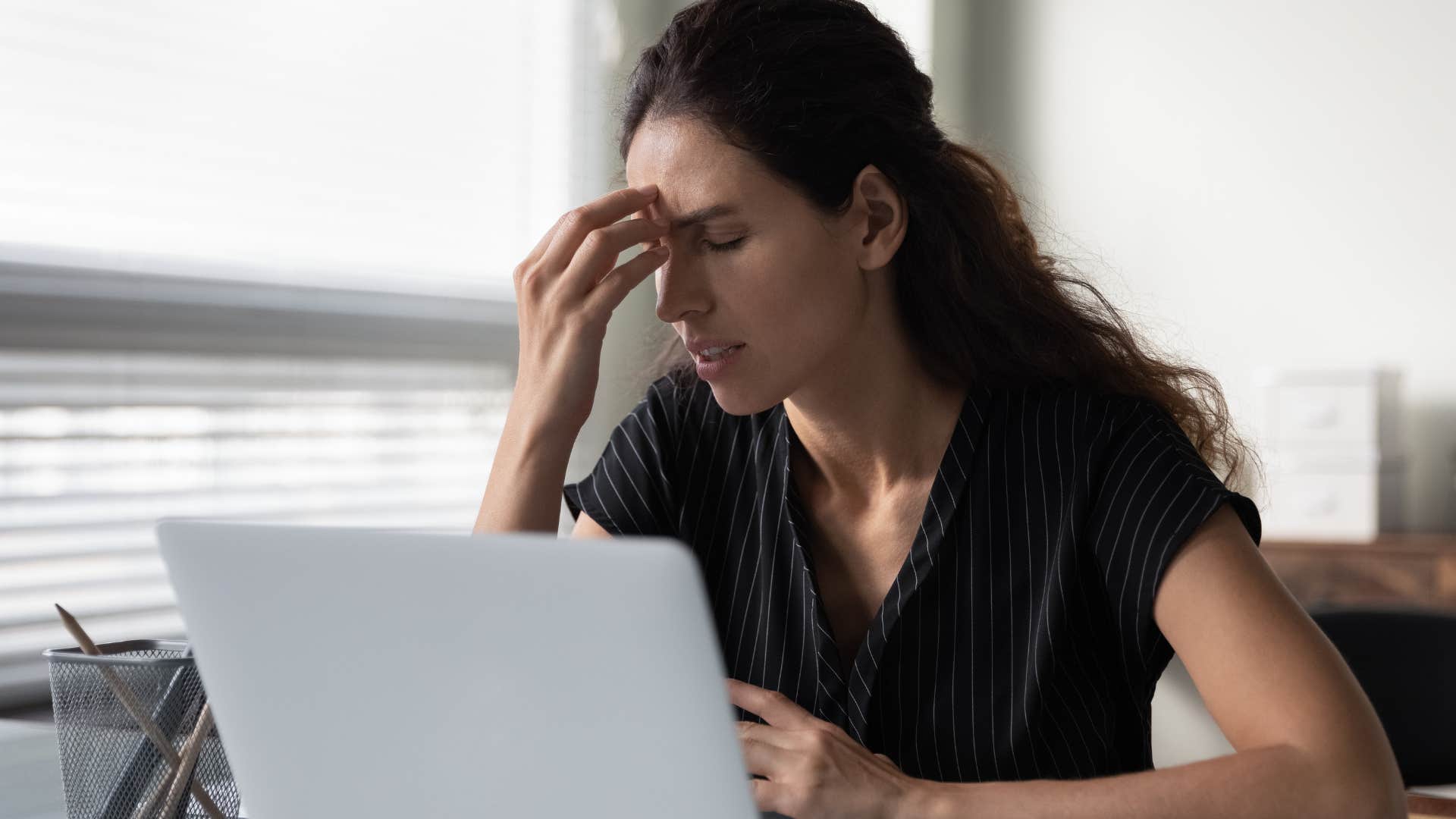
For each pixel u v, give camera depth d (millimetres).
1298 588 2893
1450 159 3312
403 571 583
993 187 1152
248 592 630
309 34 2484
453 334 2713
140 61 2221
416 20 2670
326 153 2508
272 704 647
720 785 554
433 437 2684
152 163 2232
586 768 575
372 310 2551
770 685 1054
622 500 1184
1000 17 3867
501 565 562
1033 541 1009
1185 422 1124
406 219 2650
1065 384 1073
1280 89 3502
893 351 1051
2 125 2041
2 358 1996
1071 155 3771
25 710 2014
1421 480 3307
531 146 2879
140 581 2166
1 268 1988
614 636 550
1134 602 947
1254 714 837
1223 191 3568
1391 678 1558
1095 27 3736
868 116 991
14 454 2004
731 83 955
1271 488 2988
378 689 612
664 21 3078
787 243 960
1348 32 3422
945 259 1044
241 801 823
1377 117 3391
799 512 1083
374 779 630
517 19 2854
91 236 2143
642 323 2949
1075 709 990
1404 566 2805
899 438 1059
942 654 1004
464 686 589
